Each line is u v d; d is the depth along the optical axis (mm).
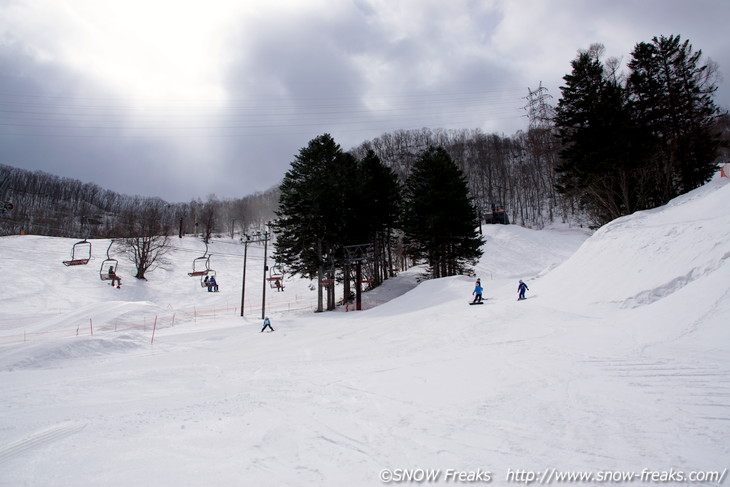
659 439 4512
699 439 4430
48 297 36969
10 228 76188
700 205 18828
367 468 4344
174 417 6734
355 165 38312
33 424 6500
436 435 5176
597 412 5508
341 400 7289
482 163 119688
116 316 29594
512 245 59875
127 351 18031
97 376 11492
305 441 5293
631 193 29500
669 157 27969
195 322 29797
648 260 15164
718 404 5395
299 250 33906
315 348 15469
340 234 33438
